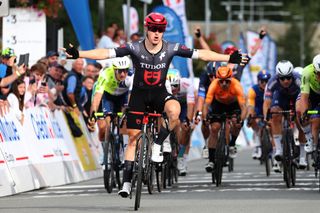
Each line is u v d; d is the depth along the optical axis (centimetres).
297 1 17400
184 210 1611
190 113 2372
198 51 1673
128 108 1691
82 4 3203
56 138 2439
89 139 2717
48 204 1756
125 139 2158
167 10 3738
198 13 14712
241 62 1680
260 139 3175
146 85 1673
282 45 16938
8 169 2041
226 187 2170
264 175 2630
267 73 2955
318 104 2100
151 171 1977
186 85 2369
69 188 2208
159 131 1689
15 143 2138
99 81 2138
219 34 14425
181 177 2581
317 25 17588
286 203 1722
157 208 1655
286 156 2106
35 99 2378
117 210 1625
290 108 2292
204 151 2353
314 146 2175
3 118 2105
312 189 2066
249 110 3003
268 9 17362
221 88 2369
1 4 2119
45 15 2827
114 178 2200
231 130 2456
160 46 1669
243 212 1568
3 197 1953
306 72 2017
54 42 2922
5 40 2825
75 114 2662
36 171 2212
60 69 2636
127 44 1664
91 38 3234
